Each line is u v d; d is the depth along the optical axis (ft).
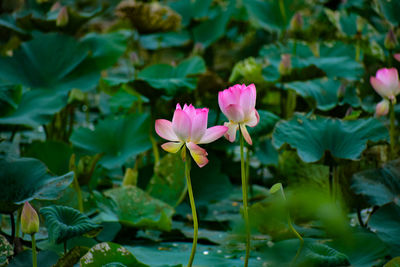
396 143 17.74
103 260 14.98
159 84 18.45
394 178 16.29
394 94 16.66
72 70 20.38
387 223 15.64
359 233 15.80
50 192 15.33
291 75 19.90
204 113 14.33
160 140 20.63
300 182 17.67
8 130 21.40
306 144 16.65
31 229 14.58
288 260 15.52
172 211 17.19
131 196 17.20
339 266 14.99
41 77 19.93
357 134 16.65
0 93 17.92
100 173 19.47
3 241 15.25
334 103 18.52
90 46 22.17
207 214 18.07
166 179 18.22
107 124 19.49
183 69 20.88
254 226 16.61
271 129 18.37
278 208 16.34
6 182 15.48
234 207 18.52
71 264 15.24
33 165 15.71
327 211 15.99
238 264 15.66
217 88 21.49
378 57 21.47
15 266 15.20
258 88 21.94
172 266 15.33
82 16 21.62
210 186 18.43
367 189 16.22
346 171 17.37
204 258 15.89
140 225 16.67
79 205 16.70
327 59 21.44
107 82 19.94
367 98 20.35
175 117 14.33
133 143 18.62
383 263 15.23
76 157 18.45
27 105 18.31
